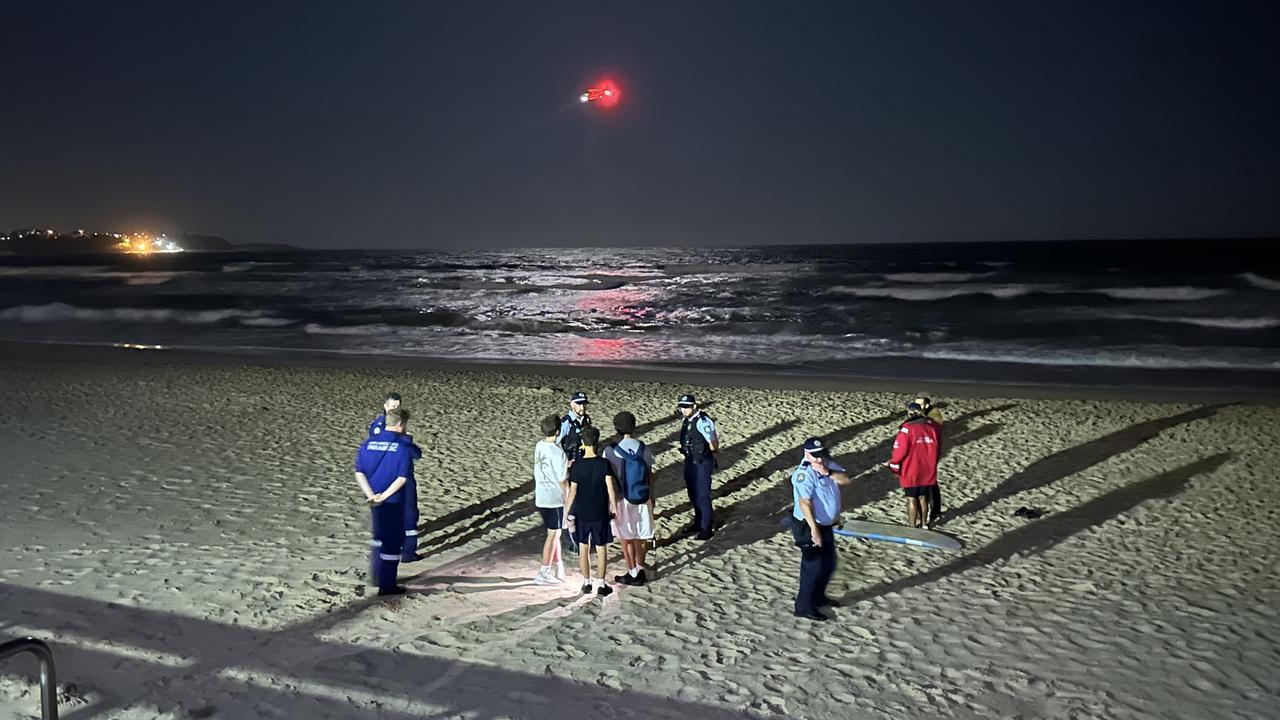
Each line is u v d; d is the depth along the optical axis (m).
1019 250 138.12
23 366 22.73
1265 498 11.45
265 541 9.41
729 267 92.62
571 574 8.71
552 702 6.06
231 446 13.84
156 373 21.53
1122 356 25.16
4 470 12.14
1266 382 20.88
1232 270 63.44
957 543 9.61
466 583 8.39
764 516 10.78
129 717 5.71
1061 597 8.23
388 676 6.40
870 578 8.67
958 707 6.13
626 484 8.23
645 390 19.23
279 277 75.88
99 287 59.69
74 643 6.80
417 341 30.70
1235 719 6.03
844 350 27.38
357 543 9.40
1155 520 10.60
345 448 13.75
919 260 101.44
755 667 6.68
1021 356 25.56
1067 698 6.29
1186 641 7.29
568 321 37.09
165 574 8.36
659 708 6.01
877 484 12.18
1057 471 12.79
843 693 6.30
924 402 10.22
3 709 5.71
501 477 12.23
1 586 7.94
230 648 6.81
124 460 12.85
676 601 8.02
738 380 21.52
